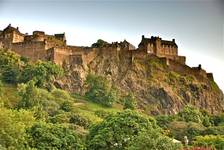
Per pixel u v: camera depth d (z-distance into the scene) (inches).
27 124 4613.7
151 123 4744.1
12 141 3489.2
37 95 7613.2
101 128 4515.3
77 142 4212.6
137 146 3713.1
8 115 3676.2
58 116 6707.7
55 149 4008.4
